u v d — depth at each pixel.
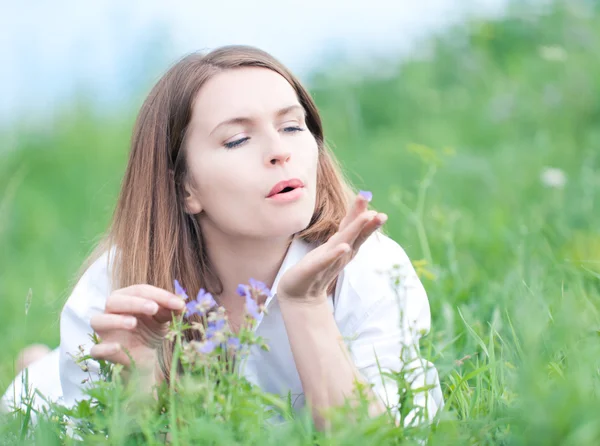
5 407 2.51
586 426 1.72
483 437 1.98
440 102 7.98
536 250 3.74
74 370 2.61
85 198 7.33
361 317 2.54
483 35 8.50
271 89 2.40
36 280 5.14
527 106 7.11
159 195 2.58
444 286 3.38
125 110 9.23
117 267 2.64
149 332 2.19
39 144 8.41
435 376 2.50
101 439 1.96
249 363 2.56
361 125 7.93
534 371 1.90
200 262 2.59
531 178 5.49
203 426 1.85
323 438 1.89
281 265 2.56
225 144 2.39
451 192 5.52
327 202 2.66
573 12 7.90
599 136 6.11
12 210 6.70
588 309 2.67
